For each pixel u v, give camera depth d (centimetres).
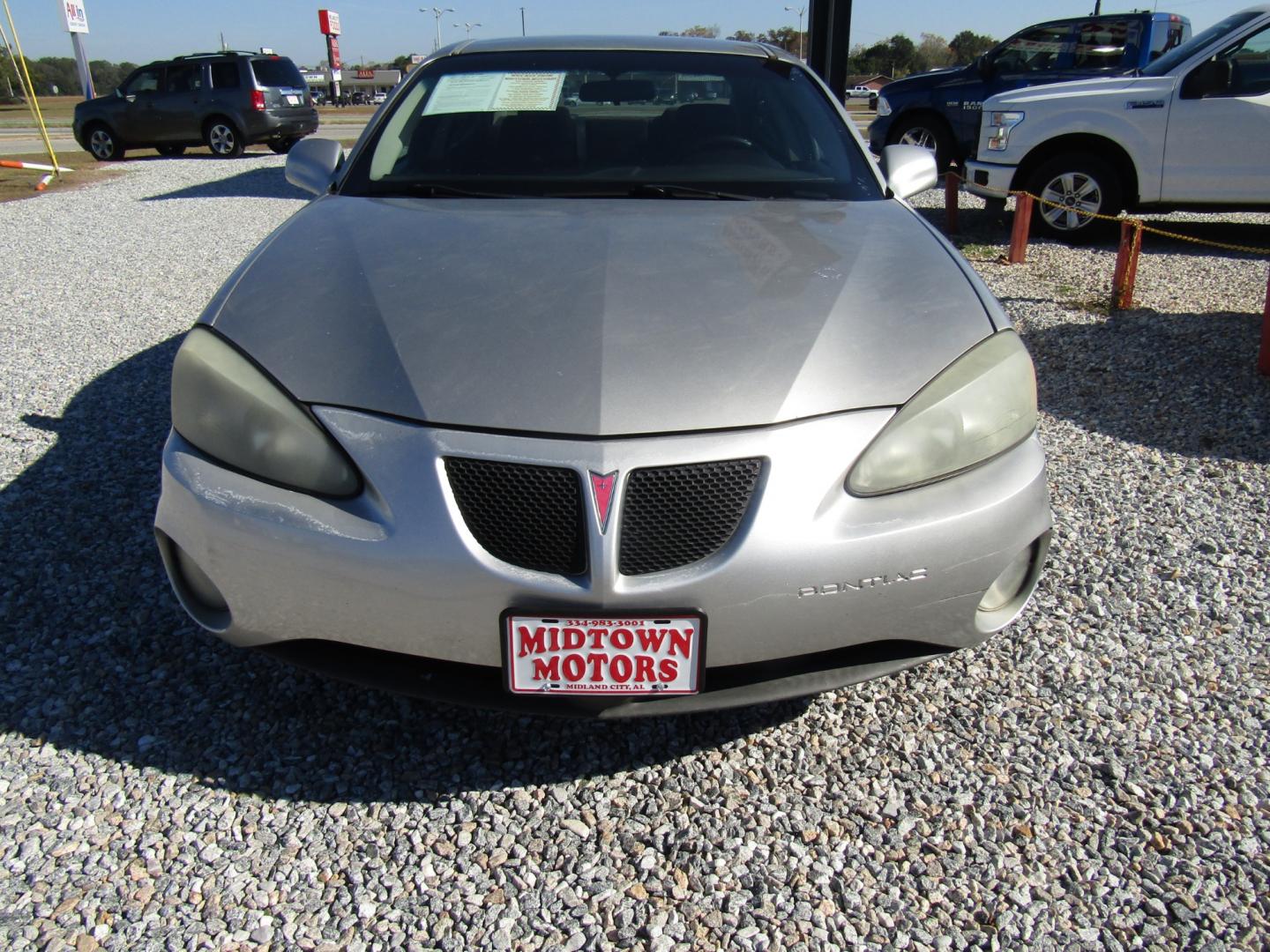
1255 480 321
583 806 180
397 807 179
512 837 173
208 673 215
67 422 361
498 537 159
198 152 1747
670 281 192
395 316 182
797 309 184
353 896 159
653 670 162
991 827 175
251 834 171
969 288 202
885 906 159
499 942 151
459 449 158
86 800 177
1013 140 745
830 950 150
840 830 175
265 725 199
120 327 507
